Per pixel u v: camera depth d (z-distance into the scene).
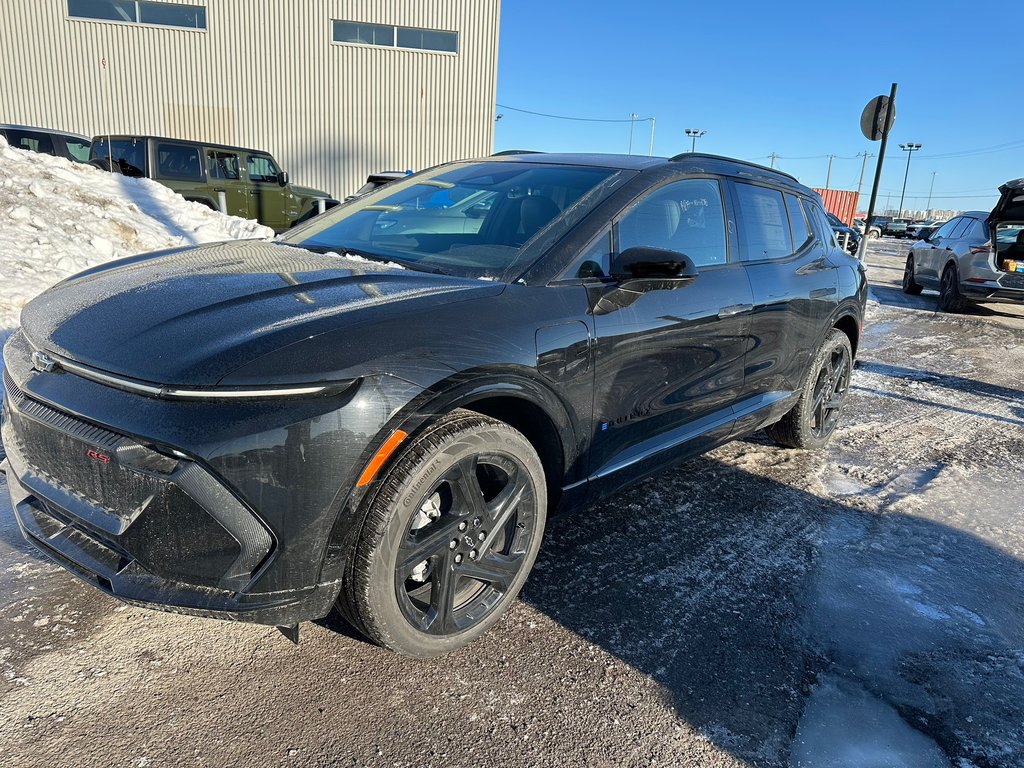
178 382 1.77
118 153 11.59
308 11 20.27
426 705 2.10
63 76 19.67
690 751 2.00
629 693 2.22
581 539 3.21
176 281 2.32
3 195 6.64
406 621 2.11
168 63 20.09
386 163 21.59
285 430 1.78
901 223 51.00
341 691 2.13
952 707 2.26
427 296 2.23
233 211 12.35
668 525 3.41
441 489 2.19
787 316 3.78
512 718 2.08
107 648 2.25
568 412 2.49
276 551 1.83
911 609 2.82
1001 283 10.69
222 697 2.07
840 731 2.12
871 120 9.39
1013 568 3.22
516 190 3.06
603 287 2.62
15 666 2.14
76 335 2.05
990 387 6.82
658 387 2.93
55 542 2.03
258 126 20.80
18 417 2.13
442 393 2.03
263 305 2.06
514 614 2.59
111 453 1.81
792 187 4.28
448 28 20.92
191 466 1.74
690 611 2.69
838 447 4.77
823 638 2.59
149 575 1.84
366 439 1.88
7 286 5.47
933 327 10.30
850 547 3.31
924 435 5.16
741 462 4.34
